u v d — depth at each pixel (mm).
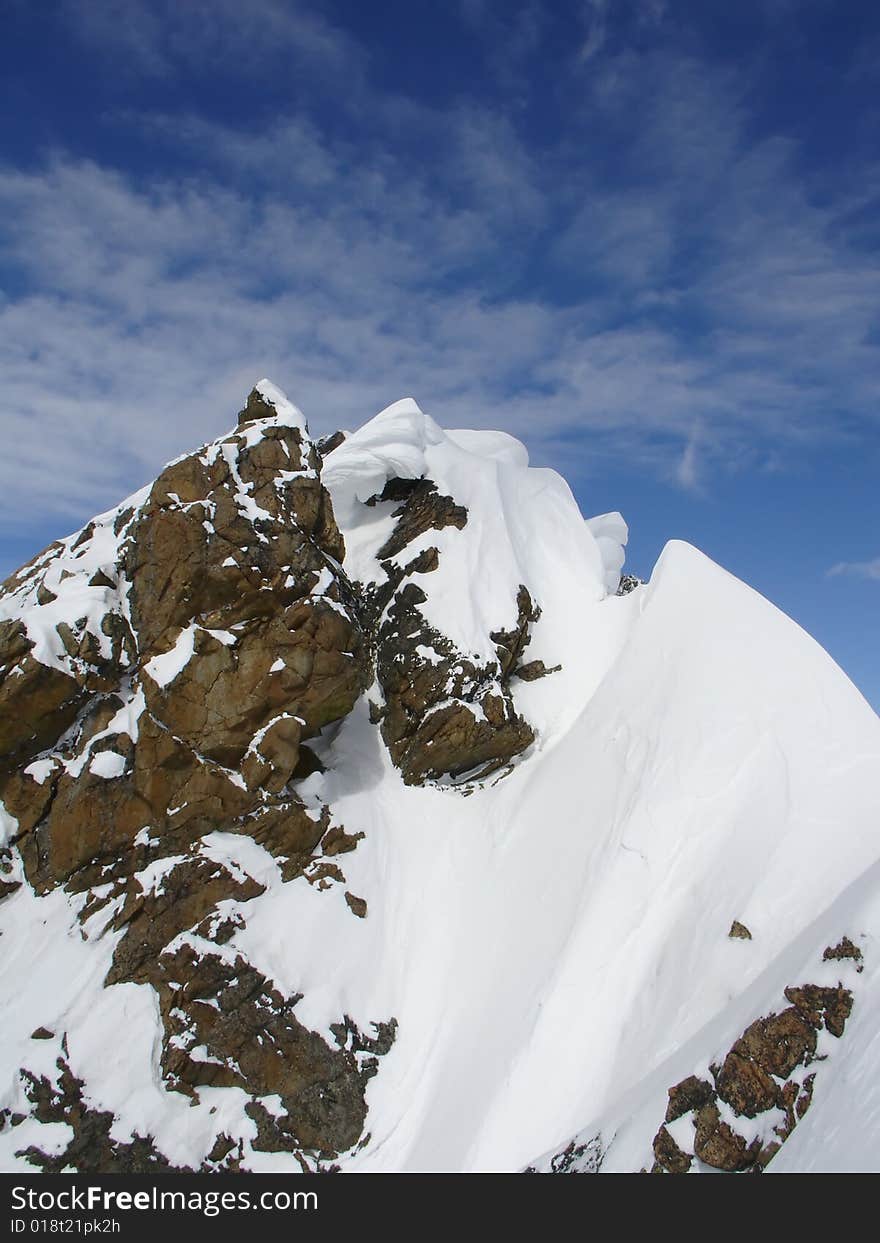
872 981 12727
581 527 27500
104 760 19266
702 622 21375
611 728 20781
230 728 19219
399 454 25625
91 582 21125
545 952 17203
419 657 22219
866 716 18016
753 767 17906
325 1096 16062
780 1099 12133
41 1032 16375
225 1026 16516
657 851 17344
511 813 20641
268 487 20797
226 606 19750
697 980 15086
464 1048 16516
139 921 17750
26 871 19312
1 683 19594
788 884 15812
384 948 18469
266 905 18203
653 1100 13055
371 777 21594
